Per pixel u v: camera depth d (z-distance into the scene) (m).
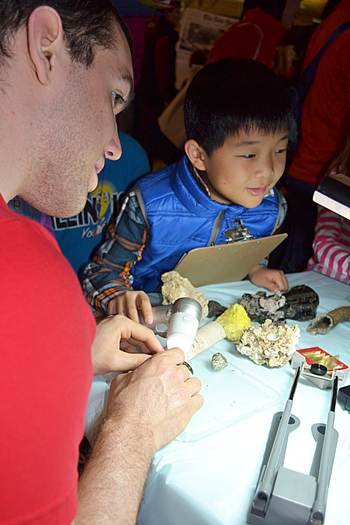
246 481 0.59
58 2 0.44
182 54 2.75
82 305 0.37
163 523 0.59
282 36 2.62
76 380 0.36
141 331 0.86
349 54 2.38
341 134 2.03
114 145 0.65
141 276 1.59
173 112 2.86
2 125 0.43
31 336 0.33
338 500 0.56
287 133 1.21
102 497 0.50
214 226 1.48
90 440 0.70
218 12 2.64
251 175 1.23
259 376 0.85
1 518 0.35
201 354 0.92
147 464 0.56
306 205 2.78
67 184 0.51
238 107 1.13
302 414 0.73
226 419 0.71
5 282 0.32
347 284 1.44
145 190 1.41
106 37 0.50
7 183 0.46
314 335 1.04
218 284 1.37
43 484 0.35
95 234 2.00
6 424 0.33
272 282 1.35
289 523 0.51
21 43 0.42
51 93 0.45
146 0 2.13
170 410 0.64
